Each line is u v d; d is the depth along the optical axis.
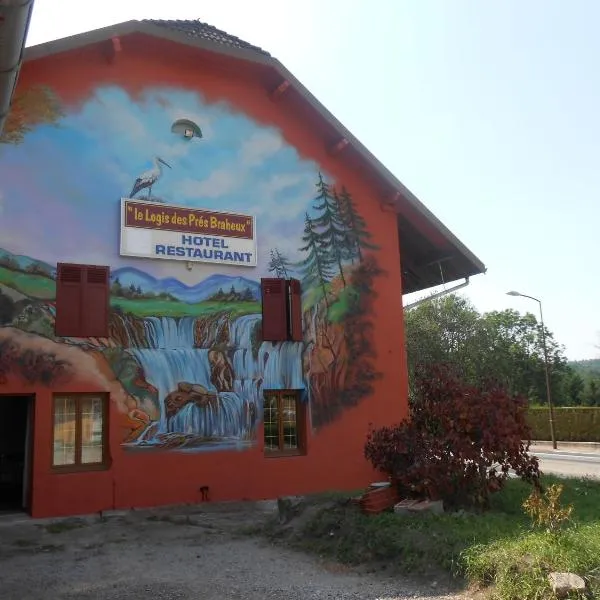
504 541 7.00
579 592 5.59
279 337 14.19
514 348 58.38
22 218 11.97
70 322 12.08
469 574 6.53
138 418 12.39
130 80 13.52
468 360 45.56
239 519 11.66
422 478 9.13
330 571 7.54
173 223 13.41
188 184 13.75
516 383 57.47
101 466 12.08
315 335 14.65
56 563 8.43
